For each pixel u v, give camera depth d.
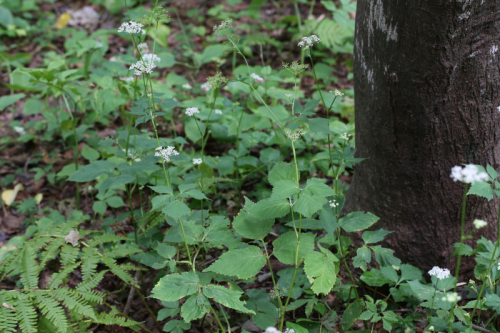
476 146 2.23
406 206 2.42
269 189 3.47
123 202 3.27
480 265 2.20
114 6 6.53
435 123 2.16
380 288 2.54
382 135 2.33
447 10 1.92
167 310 2.18
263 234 2.15
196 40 5.91
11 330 1.94
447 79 2.06
